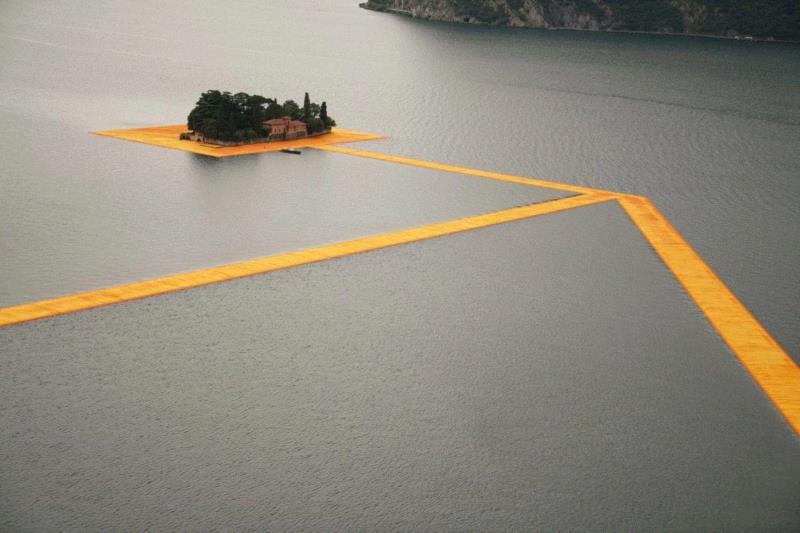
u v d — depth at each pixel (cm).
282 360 12250
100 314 13262
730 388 11981
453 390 11706
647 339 13350
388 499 9606
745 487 9969
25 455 9925
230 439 10425
